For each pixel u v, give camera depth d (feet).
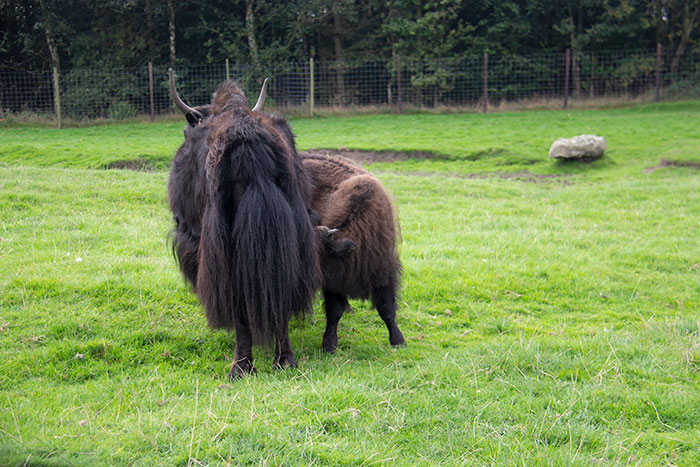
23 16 91.71
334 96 96.02
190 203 15.88
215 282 13.98
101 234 26.37
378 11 103.24
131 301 19.31
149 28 96.27
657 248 28.91
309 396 13.25
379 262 17.26
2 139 63.10
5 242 24.25
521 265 25.68
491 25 103.81
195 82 91.30
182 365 16.02
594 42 106.52
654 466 11.19
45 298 19.03
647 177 46.85
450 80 97.60
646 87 100.17
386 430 12.19
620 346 17.17
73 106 84.94
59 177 35.94
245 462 10.83
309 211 16.49
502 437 11.89
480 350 16.84
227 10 100.01
